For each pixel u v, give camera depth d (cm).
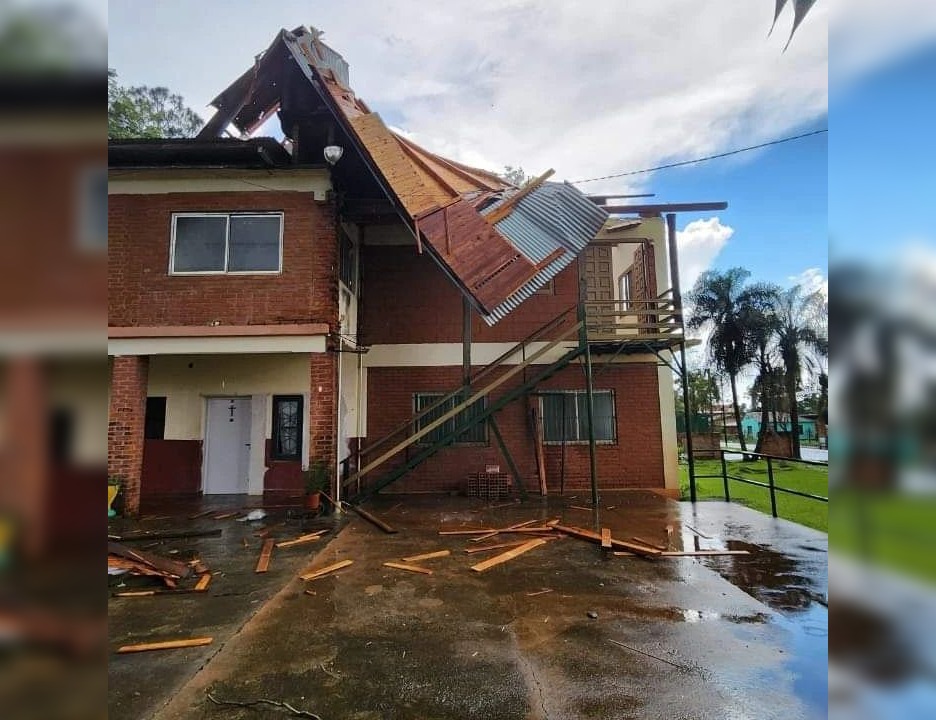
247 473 1028
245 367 1038
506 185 1112
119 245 842
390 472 996
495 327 1083
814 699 296
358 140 830
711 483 1712
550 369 933
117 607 433
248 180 855
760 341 2425
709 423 3106
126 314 830
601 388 1072
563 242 887
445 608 432
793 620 405
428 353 1077
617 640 371
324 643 367
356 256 1068
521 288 809
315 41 900
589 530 703
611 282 1100
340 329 897
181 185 852
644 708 288
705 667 332
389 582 498
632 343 986
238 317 832
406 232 1100
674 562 560
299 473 1015
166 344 823
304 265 841
